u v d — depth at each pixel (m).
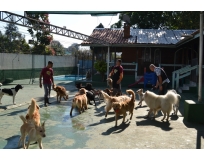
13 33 27.84
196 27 24.58
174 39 17.72
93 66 17.72
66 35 11.22
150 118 6.82
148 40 17.44
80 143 4.69
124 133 5.36
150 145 4.59
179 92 11.48
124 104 6.07
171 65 16.53
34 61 24.36
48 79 8.77
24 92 12.65
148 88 14.34
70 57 31.30
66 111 7.79
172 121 6.47
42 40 28.22
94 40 14.66
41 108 8.28
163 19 28.34
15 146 4.51
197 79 11.02
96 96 10.98
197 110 6.32
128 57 17.80
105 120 6.57
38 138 4.29
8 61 20.73
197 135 5.23
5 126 5.88
